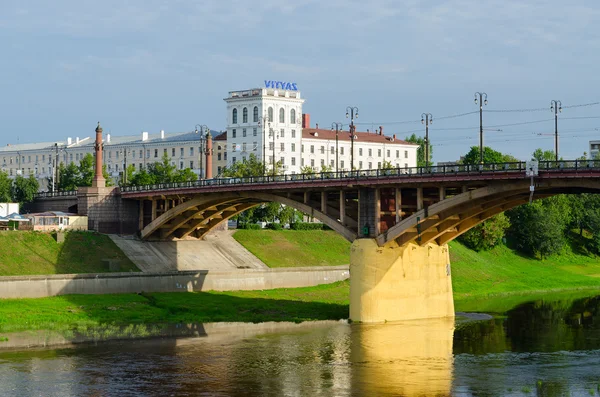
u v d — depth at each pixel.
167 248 163.50
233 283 153.88
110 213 166.50
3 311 121.69
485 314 135.75
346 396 82.00
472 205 117.00
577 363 95.62
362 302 124.75
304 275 163.25
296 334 114.62
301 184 130.38
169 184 157.88
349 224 129.88
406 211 126.75
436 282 132.38
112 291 140.38
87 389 84.06
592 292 171.50
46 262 144.88
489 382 86.94
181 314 128.38
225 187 143.00
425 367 94.12
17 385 85.44
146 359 97.94
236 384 86.44
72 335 110.94
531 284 177.88
